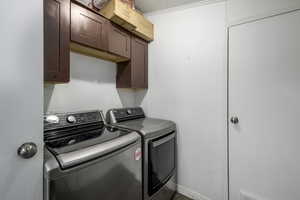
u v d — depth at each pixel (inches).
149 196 54.4
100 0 62.7
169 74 82.0
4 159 24.2
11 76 24.8
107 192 38.1
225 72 67.5
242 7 62.7
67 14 47.4
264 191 57.6
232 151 65.4
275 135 55.6
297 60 51.8
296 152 51.9
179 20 78.9
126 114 76.5
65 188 30.0
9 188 24.6
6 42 24.2
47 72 42.6
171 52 81.3
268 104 57.1
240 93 63.3
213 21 70.2
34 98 27.2
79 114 55.7
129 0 67.6
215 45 69.9
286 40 53.7
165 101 83.1
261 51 58.5
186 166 77.0
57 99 56.6
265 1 57.7
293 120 52.4
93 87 69.5
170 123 72.2
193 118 75.4
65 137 44.7
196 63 74.5
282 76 54.4
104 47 60.0
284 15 54.0
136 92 93.0
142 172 52.7
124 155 43.6
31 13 26.7
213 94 70.4
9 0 24.5
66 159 30.6
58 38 45.0
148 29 81.0
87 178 33.6
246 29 61.7
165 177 65.9
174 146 75.0
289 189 52.9
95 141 40.6
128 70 76.0
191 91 75.9
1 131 23.9
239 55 63.5
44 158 29.8
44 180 28.2
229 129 66.3
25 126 26.2
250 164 60.9
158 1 75.8
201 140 73.4
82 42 52.1
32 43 26.8
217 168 69.4
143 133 53.0
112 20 63.1
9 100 24.6
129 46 73.4
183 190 77.5
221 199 68.2
